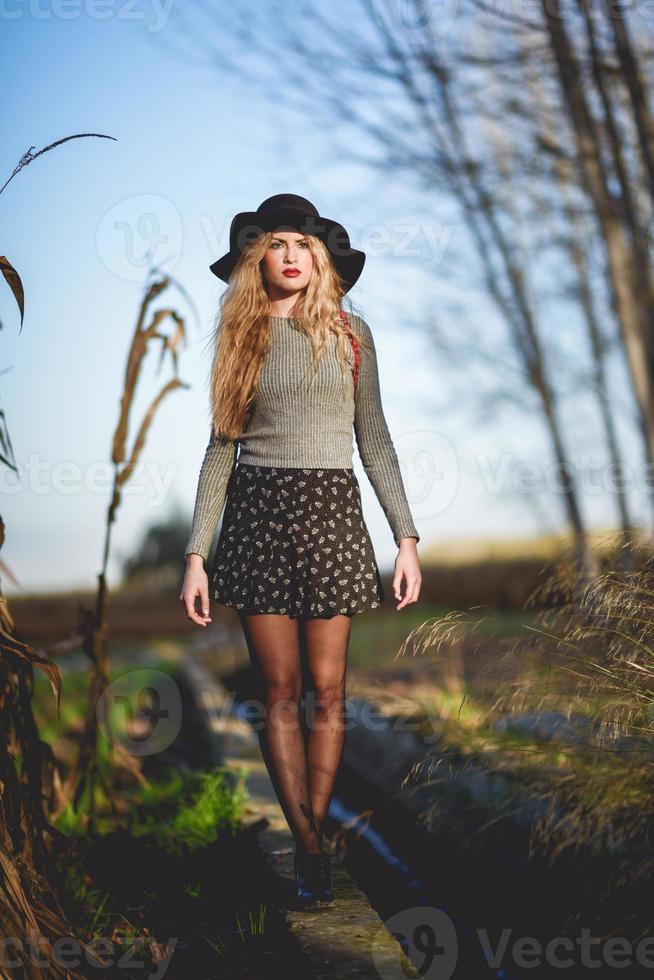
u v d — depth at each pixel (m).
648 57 9.02
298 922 4.03
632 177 9.98
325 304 4.41
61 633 18.09
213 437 4.52
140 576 30.94
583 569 4.56
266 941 4.06
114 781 7.31
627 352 11.10
